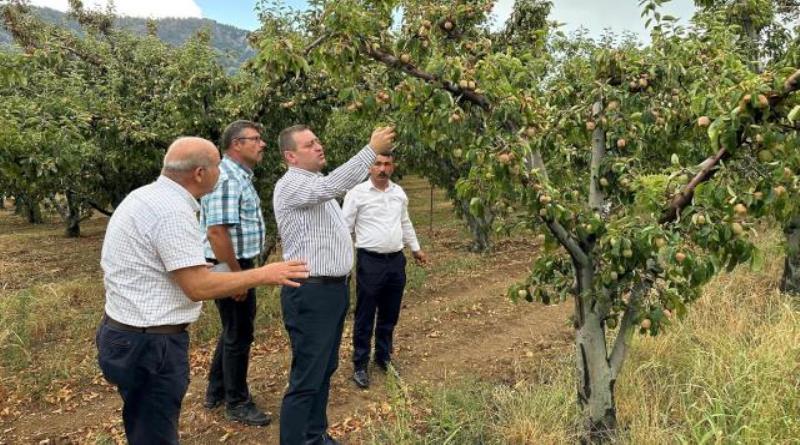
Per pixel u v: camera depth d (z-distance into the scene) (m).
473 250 10.68
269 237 7.64
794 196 2.44
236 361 3.81
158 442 2.64
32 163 5.29
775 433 2.93
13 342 5.47
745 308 4.93
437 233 13.85
